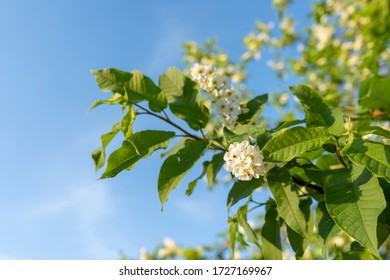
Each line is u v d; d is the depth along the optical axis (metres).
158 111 0.83
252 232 0.80
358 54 1.77
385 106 0.95
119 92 0.83
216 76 0.86
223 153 0.81
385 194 0.73
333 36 2.03
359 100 0.95
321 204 0.73
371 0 1.75
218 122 0.90
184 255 1.45
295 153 0.69
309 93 0.77
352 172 0.70
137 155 0.77
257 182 0.75
